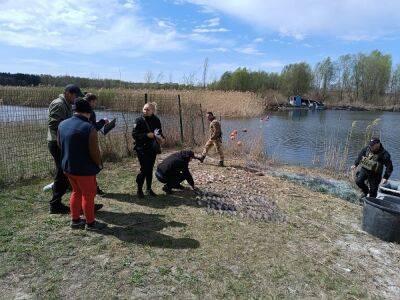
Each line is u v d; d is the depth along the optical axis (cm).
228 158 1248
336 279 447
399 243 571
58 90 1209
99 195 691
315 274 454
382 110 6512
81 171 483
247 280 425
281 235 564
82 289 386
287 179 998
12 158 793
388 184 832
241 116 3103
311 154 1598
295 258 491
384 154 811
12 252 449
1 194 658
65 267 425
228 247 503
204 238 525
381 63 7644
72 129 475
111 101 1530
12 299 363
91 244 482
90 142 478
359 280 450
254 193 787
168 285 403
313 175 1133
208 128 1472
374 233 591
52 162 841
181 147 1328
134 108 1406
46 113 868
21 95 911
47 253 453
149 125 661
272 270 453
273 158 1351
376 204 596
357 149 1772
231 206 666
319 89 7788
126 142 1076
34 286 386
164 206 648
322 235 580
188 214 614
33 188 702
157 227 550
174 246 492
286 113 4712
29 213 576
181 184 799
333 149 1420
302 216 666
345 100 7556
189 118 1421
